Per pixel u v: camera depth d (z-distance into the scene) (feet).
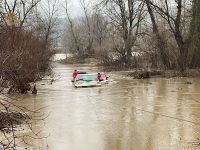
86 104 58.59
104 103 59.21
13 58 59.16
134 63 134.72
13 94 69.92
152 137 38.24
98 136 39.14
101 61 160.66
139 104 57.41
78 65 185.68
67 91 75.46
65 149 35.06
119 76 106.83
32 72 76.64
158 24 119.75
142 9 134.51
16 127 42.39
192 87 76.69
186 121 45.01
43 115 49.85
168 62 114.62
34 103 60.18
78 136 39.29
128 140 37.42
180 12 106.63
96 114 50.39
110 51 144.46
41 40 124.06
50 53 151.94
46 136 39.27
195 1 106.63
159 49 116.47
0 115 42.96
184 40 114.73
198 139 37.14
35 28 140.15
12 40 68.33
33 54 87.40
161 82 87.92
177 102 58.54
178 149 34.04
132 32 144.05
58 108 55.42
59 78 106.42
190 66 112.37
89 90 76.48
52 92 73.87
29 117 47.88
